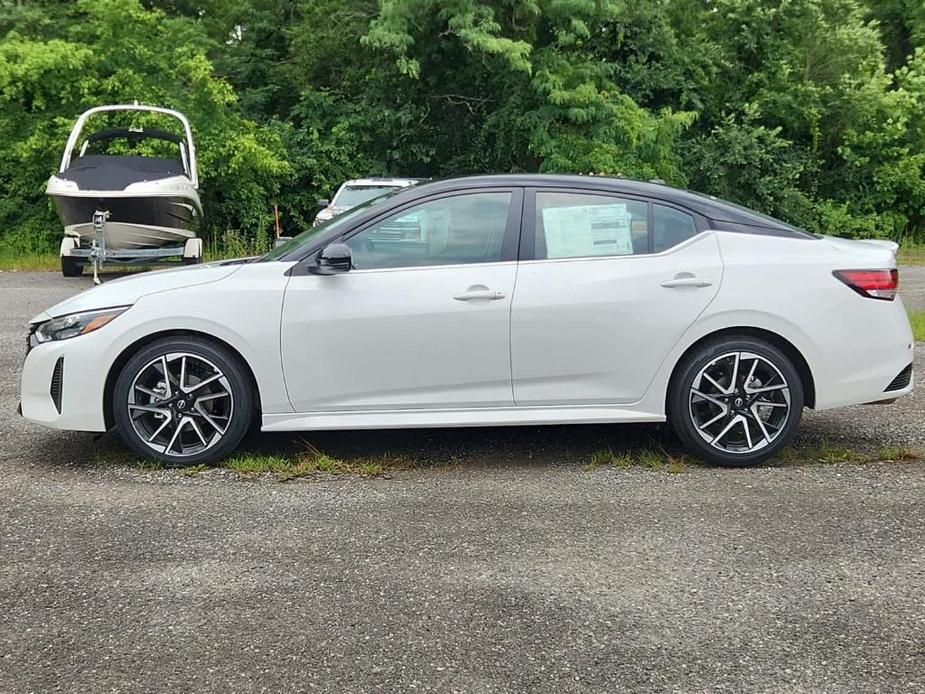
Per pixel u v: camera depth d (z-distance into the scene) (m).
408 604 3.34
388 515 4.26
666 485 4.70
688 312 4.93
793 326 4.94
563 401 5.00
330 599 3.38
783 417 5.00
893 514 4.24
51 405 4.96
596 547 3.86
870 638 3.08
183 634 3.12
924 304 12.36
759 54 24.91
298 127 23.23
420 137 22.50
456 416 4.96
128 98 19.09
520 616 3.24
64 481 4.74
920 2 29.28
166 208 13.80
